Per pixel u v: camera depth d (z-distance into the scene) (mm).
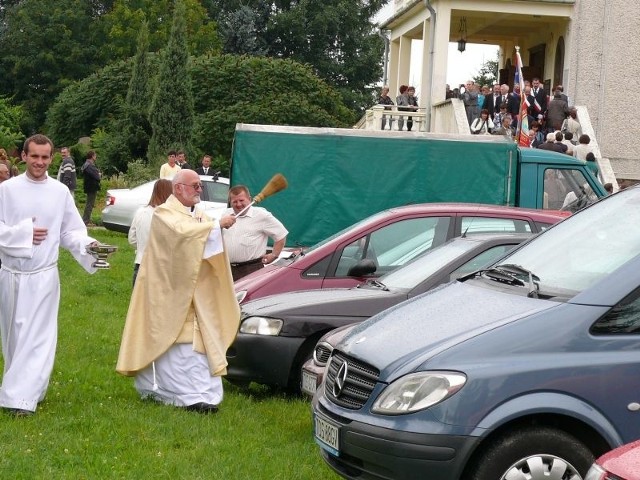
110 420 8227
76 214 8664
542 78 31094
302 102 42125
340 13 67438
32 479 6719
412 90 29328
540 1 28016
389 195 16172
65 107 47469
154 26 63438
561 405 5598
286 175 16062
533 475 5613
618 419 5641
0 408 8305
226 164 39531
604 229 6766
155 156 37500
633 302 5855
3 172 11938
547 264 6660
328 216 16109
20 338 8367
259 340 8938
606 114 28297
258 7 68250
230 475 6984
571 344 5742
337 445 6055
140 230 11641
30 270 8398
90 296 16125
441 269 9125
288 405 9000
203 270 8789
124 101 44656
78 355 11195
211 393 8734
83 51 63656
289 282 10203
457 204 10922
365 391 6059
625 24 28172
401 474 5680
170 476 6902
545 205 16234
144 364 8734
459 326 6055
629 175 28312
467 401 5602
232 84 42562
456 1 27984
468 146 16250
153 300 8719
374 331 6465
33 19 64500
